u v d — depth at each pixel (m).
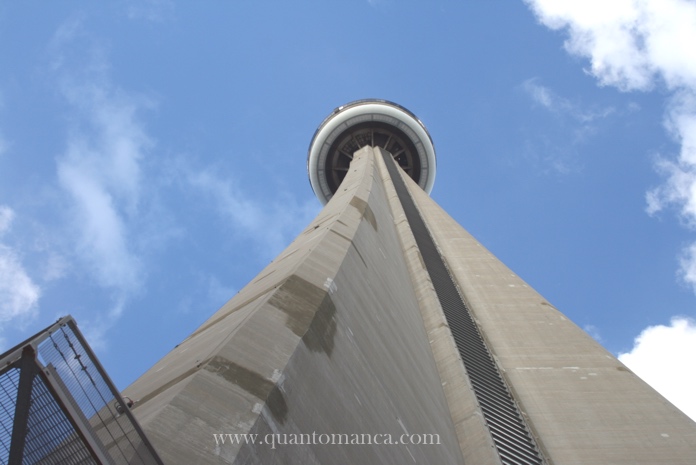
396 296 17.61
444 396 17.02
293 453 6.81
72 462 4.68
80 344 5.16
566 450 16.86
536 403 19.09
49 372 4.51
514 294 27.91
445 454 12.07
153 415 6.20
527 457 16.12
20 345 4.55
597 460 16.33
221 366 7.27
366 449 8.38
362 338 11.17
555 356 22.14
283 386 7.48
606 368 21.05
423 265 27.98
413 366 14.11
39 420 4.50
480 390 18.77
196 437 6.02
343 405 8.59
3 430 4.42
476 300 27.27
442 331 21.61
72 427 4.60
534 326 24.61
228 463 5.88
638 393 19.23
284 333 8.62
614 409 18.45
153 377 8.92
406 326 16.38
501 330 24.30
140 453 5.34
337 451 7.64
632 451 16.42
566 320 25.14
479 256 32.81
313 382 8.22
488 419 16.98
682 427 17.19
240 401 6.79
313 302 10.10
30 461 4.49
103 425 5.30
